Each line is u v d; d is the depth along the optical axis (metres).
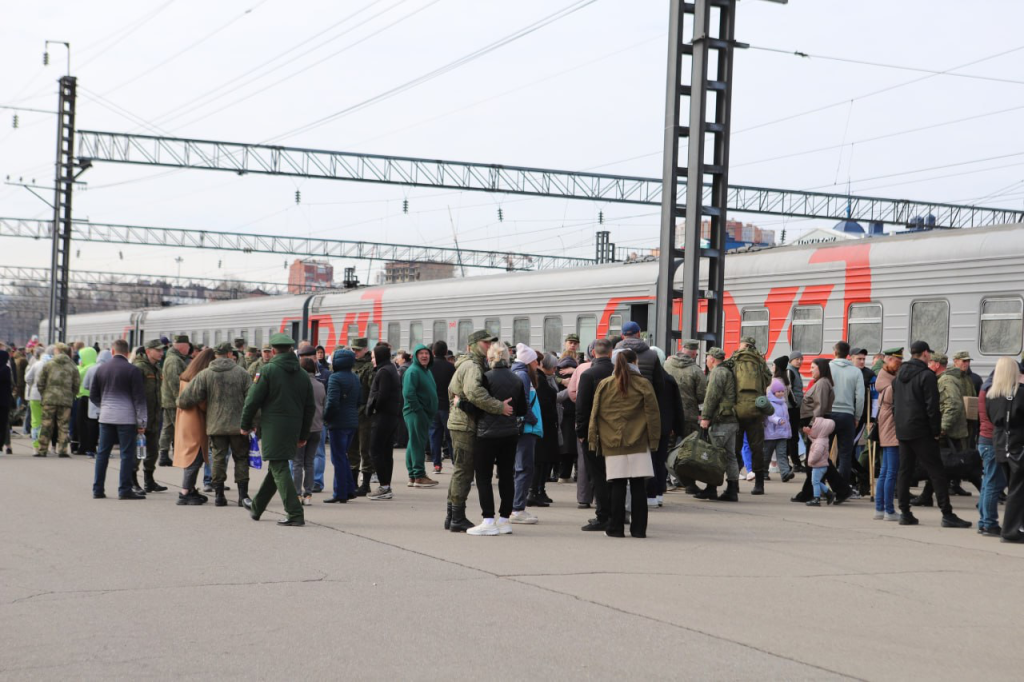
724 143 18.72
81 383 22.02
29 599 8.16
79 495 14.93
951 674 6.48
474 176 44.25
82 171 39.91
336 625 7.40
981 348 17.61
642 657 6.66
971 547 11.39
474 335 11.99
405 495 15.86
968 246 17.91
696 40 18.33
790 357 18.20
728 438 15.30
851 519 13.55
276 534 11.62
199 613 7.73
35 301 114.94
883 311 19.22
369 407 15.32
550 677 6.20
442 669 6.34
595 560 10.17
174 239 66.94
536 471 14.81
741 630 7.43
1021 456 11.58
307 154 43.00
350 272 55.00
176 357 18.67
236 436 13.85
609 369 12.39
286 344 12.41
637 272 24.05
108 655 6.58
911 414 12.87
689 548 11.01
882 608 8.27
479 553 10.50
